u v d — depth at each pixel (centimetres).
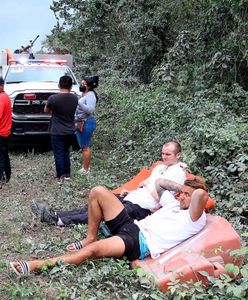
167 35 1593
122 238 461
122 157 970
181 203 488
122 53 1828
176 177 544
